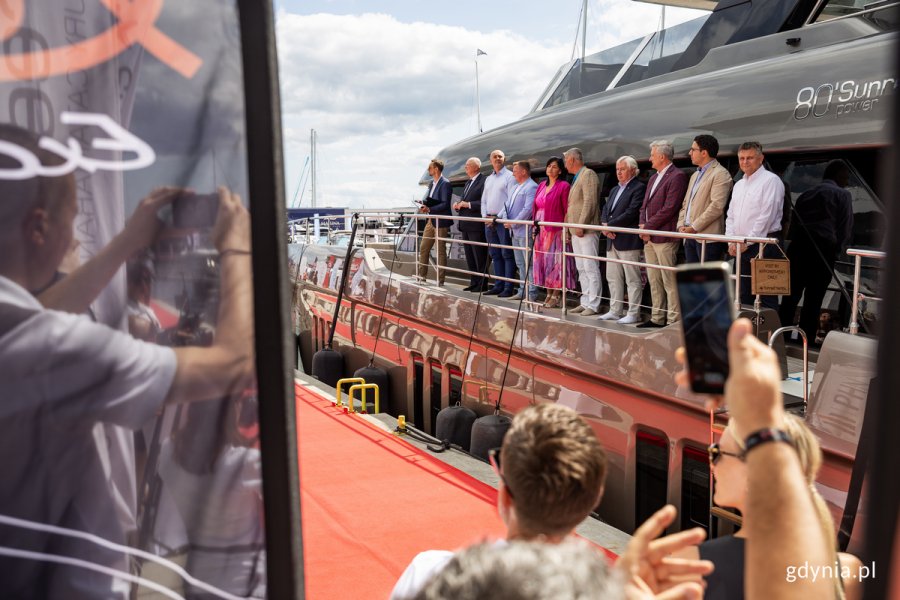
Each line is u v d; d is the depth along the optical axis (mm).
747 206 6309
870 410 4230
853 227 6348
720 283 1399
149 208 1775
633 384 6793
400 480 6535
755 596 1215
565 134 10070
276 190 1745
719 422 5926
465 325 9508
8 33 1691
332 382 12328
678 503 6426
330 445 7555
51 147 1723
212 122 1782
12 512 1722
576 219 8289
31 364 1721
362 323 12680
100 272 1759
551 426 1733
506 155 11414
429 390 10648
